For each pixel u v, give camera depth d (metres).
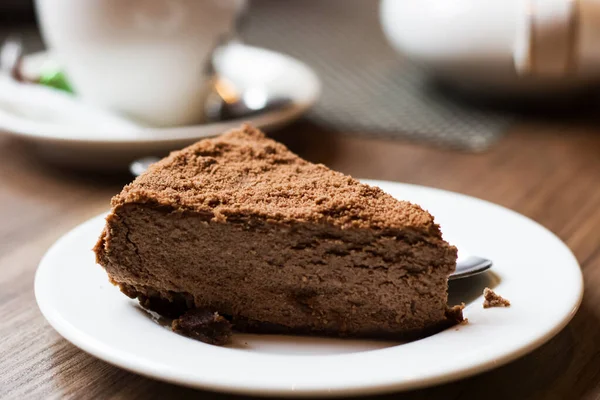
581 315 0.49
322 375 0.42
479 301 0.46
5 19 1.04
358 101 0.77
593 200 0.60
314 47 0.95
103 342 0.44
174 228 0.47
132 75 0.67
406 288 0.47
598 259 0.54
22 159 0.67
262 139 0.54
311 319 0.48
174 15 0.65
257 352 0.46
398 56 0.92
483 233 0.51
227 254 0.48
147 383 0.45
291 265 0.47
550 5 0.67
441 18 0.72
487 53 0.71
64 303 0.46
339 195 0.48
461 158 0.67
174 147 0.62
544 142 0.69
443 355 0.43
